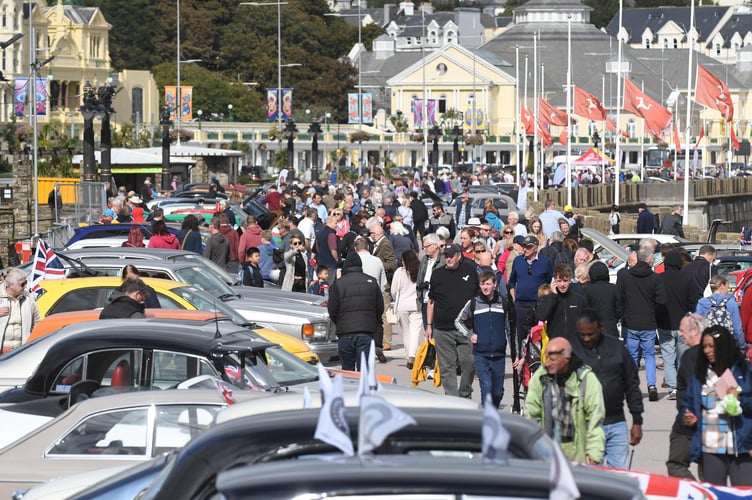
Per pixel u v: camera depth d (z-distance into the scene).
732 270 34.28
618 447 15.17
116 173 84.44
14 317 22.52
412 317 27.78
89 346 15.46
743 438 14.33
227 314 23.14
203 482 7.88
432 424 7.86
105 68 182.88
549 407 13.97
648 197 117.31
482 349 20.98
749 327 24.12
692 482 12.52
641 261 24.75
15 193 63.19
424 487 6.72
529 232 39.50
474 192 89.31
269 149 188.00
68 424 13.38
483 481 6.75
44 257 25.42
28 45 170.88
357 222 43.03
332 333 26.28
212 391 13.62
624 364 15.13
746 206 141.12
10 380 17.11
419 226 59.62
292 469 6.89
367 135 185.25
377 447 7.48
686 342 16.06
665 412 23.67
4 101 160.88
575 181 122.50
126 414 13.37
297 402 9.52
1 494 12.95
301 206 62.97
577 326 15.16
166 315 19.61
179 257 28.31
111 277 24.31
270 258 37.19
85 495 10.02
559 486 6.48
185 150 95.31
